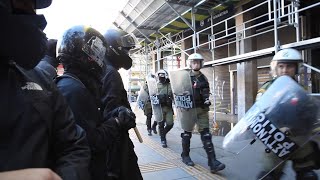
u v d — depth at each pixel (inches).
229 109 463.5
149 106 295.7
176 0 335.9
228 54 441.7
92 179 62.7
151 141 263.1
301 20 317.1
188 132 180.9
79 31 65.0
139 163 186.2
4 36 32.0
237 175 79.0
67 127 42.9
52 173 26.2
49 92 40.5
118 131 72.9
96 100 66.6
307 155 74.4
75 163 41.3
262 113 75.1
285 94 73.7
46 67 88.4
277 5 235.3
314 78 307.3
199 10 368.5
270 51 214.1
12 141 32.7
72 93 57.3
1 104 32.6
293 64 88.8
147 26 473.7
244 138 77.9
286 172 75.0
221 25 399.5
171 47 498.0
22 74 36.9
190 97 171.3
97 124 63.1
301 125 71.5
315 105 72.7
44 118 37.3
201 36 470.0
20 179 24.2
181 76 175.8
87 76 65.4
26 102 35.2
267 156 73.6
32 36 33.4
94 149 60.3
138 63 636.7
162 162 187.9
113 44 93.0
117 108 80.2
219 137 259.1
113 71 87.9
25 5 36.2
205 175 158.7
